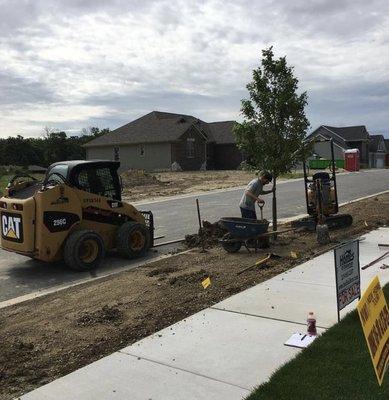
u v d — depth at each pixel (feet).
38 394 14.42
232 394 13.93
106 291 25.55
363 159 244.63
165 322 20.16
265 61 34.19
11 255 37.73
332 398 13.25
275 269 27.99
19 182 35.12
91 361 16.75
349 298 18.98
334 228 40.65
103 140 179.93
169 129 169.37
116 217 34.83
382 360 13.35
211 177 127.44
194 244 37.52
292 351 16.60
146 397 13.98
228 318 20.04
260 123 34.81
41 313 22.49
